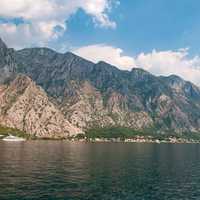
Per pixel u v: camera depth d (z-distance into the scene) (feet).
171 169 466.70
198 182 351.87
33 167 440.04
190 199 269.23
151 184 333.21
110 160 578.66
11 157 570.87
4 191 275.59
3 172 383.86
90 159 588.50
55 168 438.40
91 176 373.81
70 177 362.33
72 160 558.56
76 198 259.19
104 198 263.08
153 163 547.08
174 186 325.62
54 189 291.79
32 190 283.79
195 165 532.32
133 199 262.67
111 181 343.46
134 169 451.94
